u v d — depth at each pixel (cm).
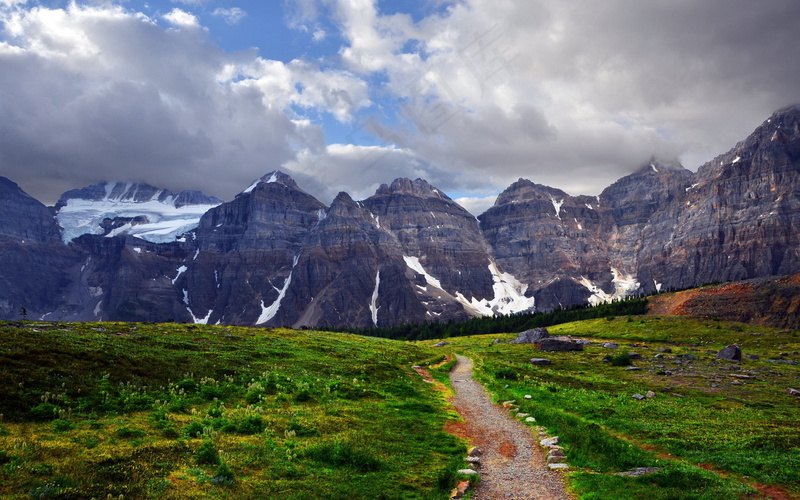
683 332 15450
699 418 4131
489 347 13312
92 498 1758
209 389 3847
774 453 2877
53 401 2966
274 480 2147
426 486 2264
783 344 12975
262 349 6475
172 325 8012
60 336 4712
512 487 2327
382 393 4678
